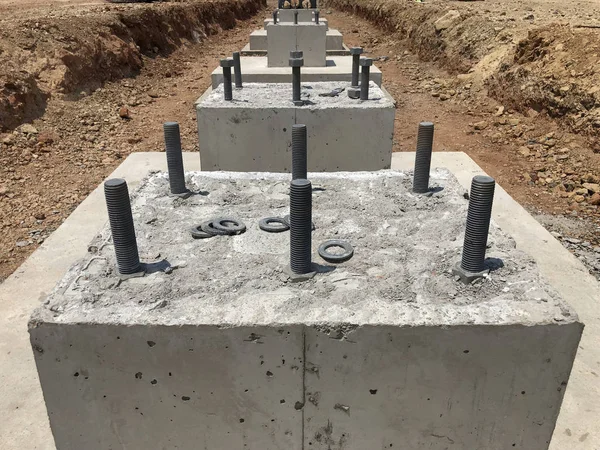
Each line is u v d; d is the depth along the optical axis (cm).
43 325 222
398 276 254
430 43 1348
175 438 247
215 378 232
